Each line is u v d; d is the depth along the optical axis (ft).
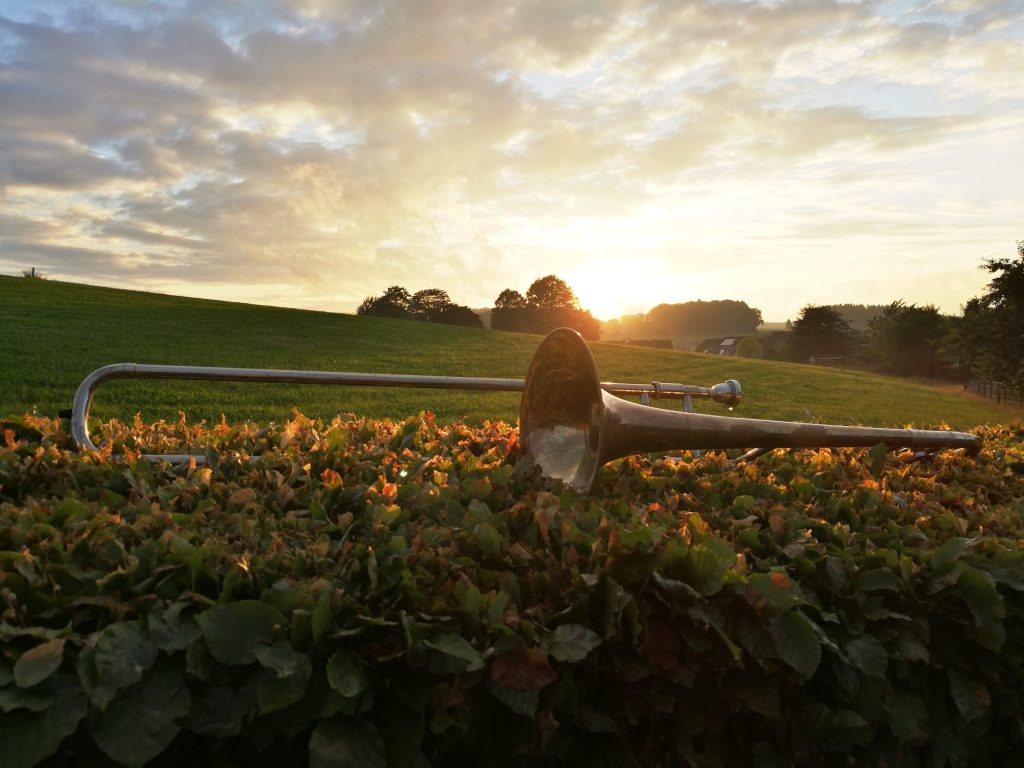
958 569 7.62
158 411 45.16
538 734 5.73
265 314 132.46
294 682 5.07
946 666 7.66
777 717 6.62
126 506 8.20
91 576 5.86
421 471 11.16
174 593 5.77
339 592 5.81
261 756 5.41
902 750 7.50
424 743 5.71
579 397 10.74
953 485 13.43
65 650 5.00
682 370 109.91
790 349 311.88
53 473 9.47
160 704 4.94
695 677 6.59
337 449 11.79
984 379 130.52
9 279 147.54
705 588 6.45
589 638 5.92
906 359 215.92
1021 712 7.93
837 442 12.77
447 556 6.88
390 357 92.53
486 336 131.34
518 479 10.34
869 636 7.11
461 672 5.52
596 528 8.00
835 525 9.18
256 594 5.98
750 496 10.50
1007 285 125.49
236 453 11.10
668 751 6.70
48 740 4.57
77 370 58.65
